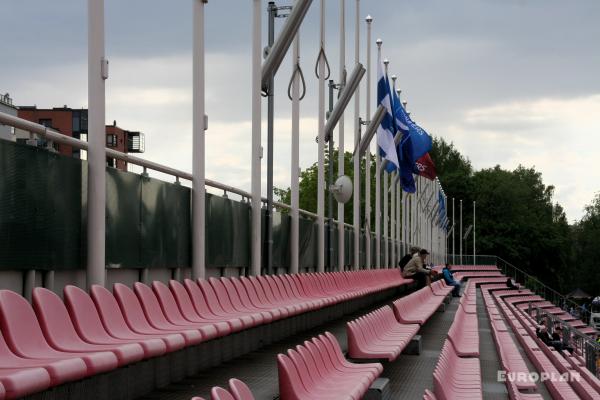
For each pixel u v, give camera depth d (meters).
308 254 20.19
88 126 8.39
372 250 32.69
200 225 11.73
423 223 53.53
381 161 32.22
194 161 11.80
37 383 4.81
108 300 7.33
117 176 9.12
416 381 10.89
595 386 17.70
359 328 10.54
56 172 7.74
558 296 74.69
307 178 64.50
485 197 107.38
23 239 7.14
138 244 9.72
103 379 6.93
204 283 10.34
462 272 70.56
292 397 6.06
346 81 23.06
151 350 6.59
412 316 16.33
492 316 25.62
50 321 6.16
